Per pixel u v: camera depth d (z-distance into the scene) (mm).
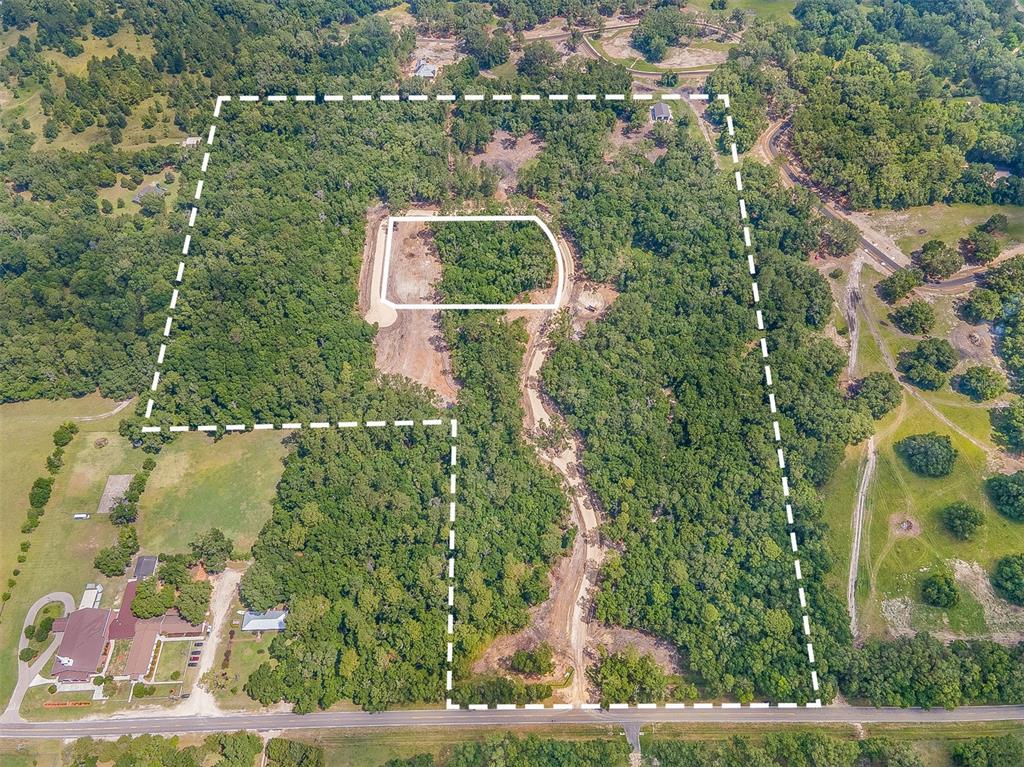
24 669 114812
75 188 163625
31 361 137875
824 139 167125
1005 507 122312
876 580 119562
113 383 137625
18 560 122688
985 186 160375
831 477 127875
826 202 166000
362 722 111750
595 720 111562
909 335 144250
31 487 129750
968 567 119438
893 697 109250
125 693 113250
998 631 114625
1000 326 143500
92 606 118500
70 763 108375
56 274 147125
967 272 151875
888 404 132625
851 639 114125
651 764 106250
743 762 104562
